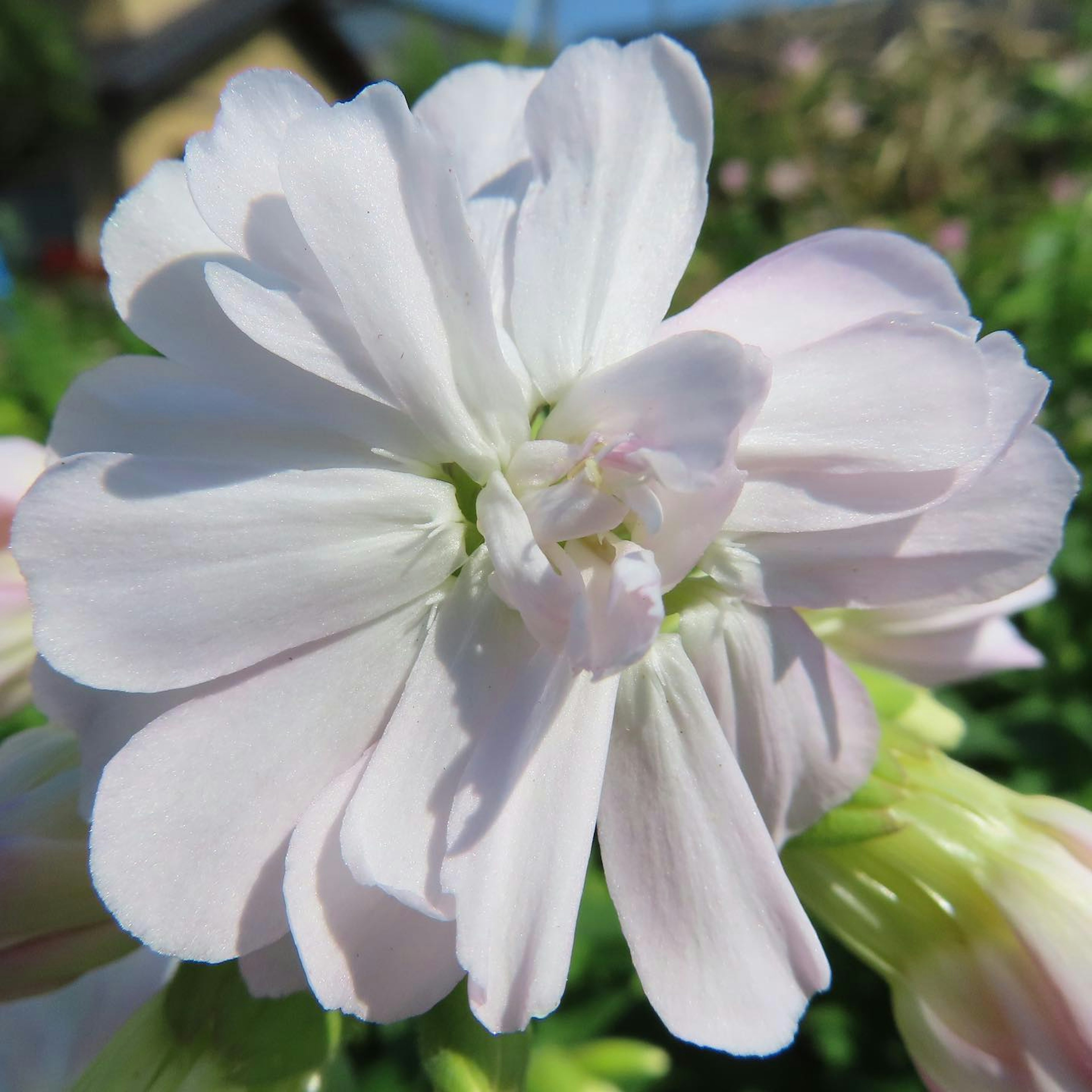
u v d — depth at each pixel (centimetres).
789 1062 10
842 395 5
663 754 5
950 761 6
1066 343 17
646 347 5
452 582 5
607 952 8
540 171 5
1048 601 13
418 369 5
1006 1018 5
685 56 5
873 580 5
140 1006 6
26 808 5
